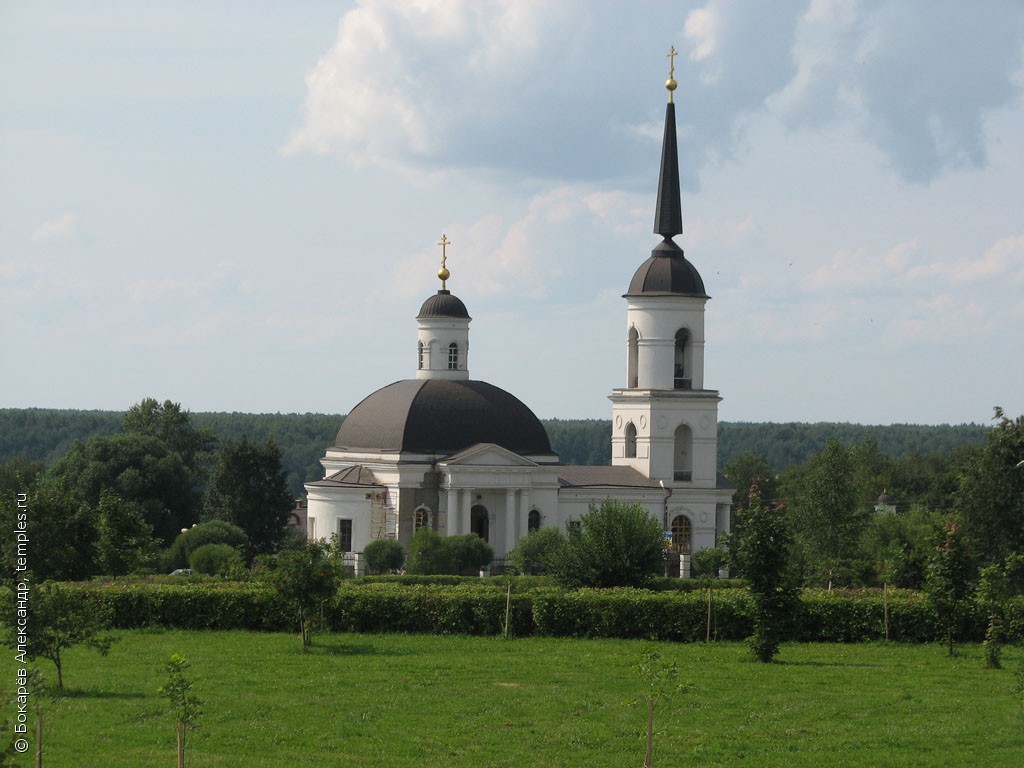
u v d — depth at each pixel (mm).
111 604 91375
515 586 103625
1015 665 80688
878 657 83375
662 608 89500
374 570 149250
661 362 172500
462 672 74812
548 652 82812
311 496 162250
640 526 105000
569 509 166875
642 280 173375
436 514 160000
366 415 165875
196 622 91500
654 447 172000
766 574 81062
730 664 79250
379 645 84875
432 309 169375
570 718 63719
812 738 61000
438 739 59844
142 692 66938
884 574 128000
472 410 163875
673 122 173000
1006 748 59812
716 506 173750
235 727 61000
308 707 65000
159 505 180875
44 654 67125
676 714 64875
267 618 91000
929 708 67125
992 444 138500
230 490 185500
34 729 58844
